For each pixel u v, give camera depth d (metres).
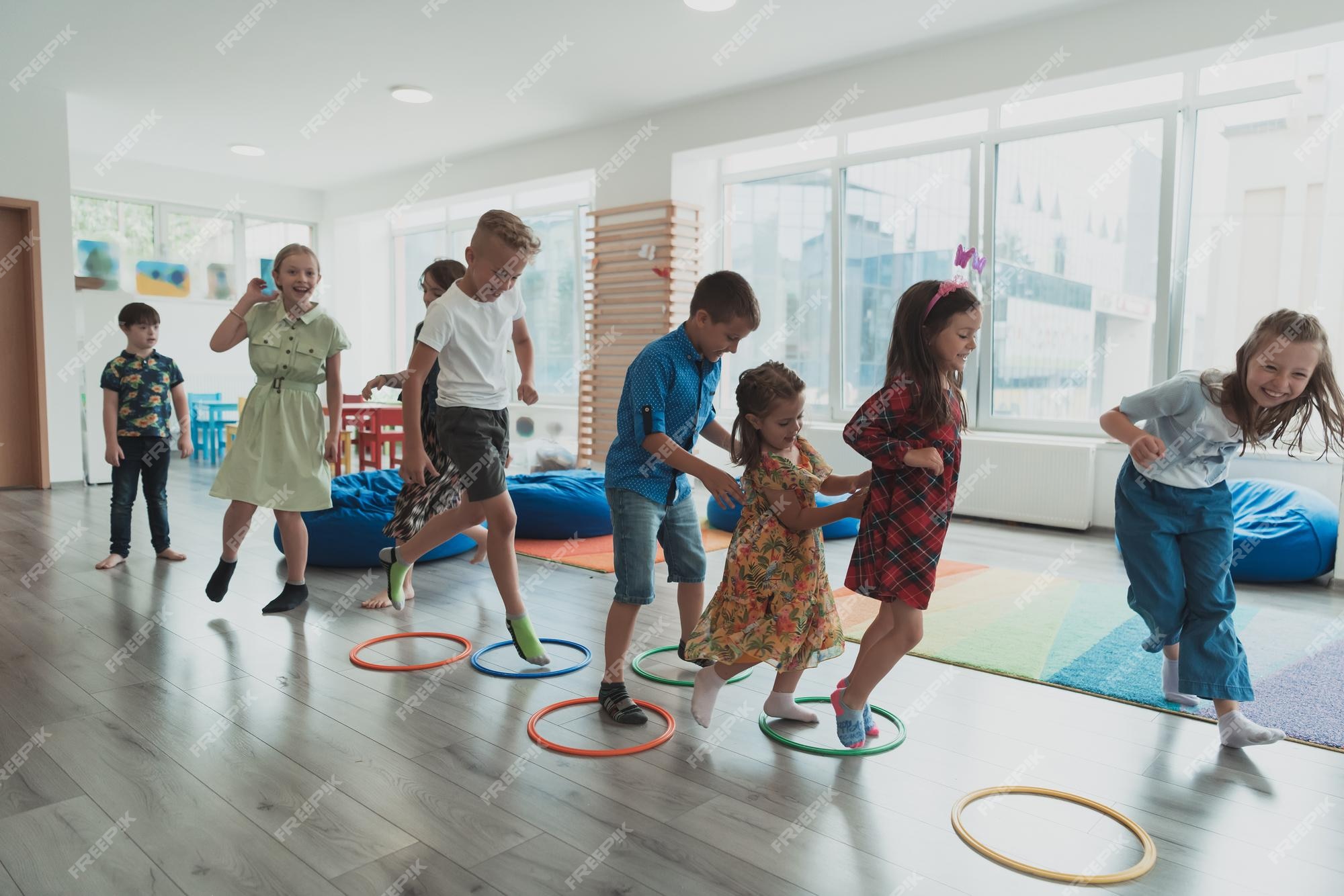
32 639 2.88
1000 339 5.75
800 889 1.51
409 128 7.17
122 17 4.93
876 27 4.93
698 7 4.64
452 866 1.57
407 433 2.50
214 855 1.60
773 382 2.02
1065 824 1.75
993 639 2.98
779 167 6.68
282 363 3.17
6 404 6.39
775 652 2.07
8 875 1.53
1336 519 3.94
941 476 1.97
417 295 10.12
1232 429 2.10
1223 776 1.97
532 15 4.81
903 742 2.14
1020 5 4.60
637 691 2.46
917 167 5.97
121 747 2.06
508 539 2.59
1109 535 5.00
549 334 8.57
